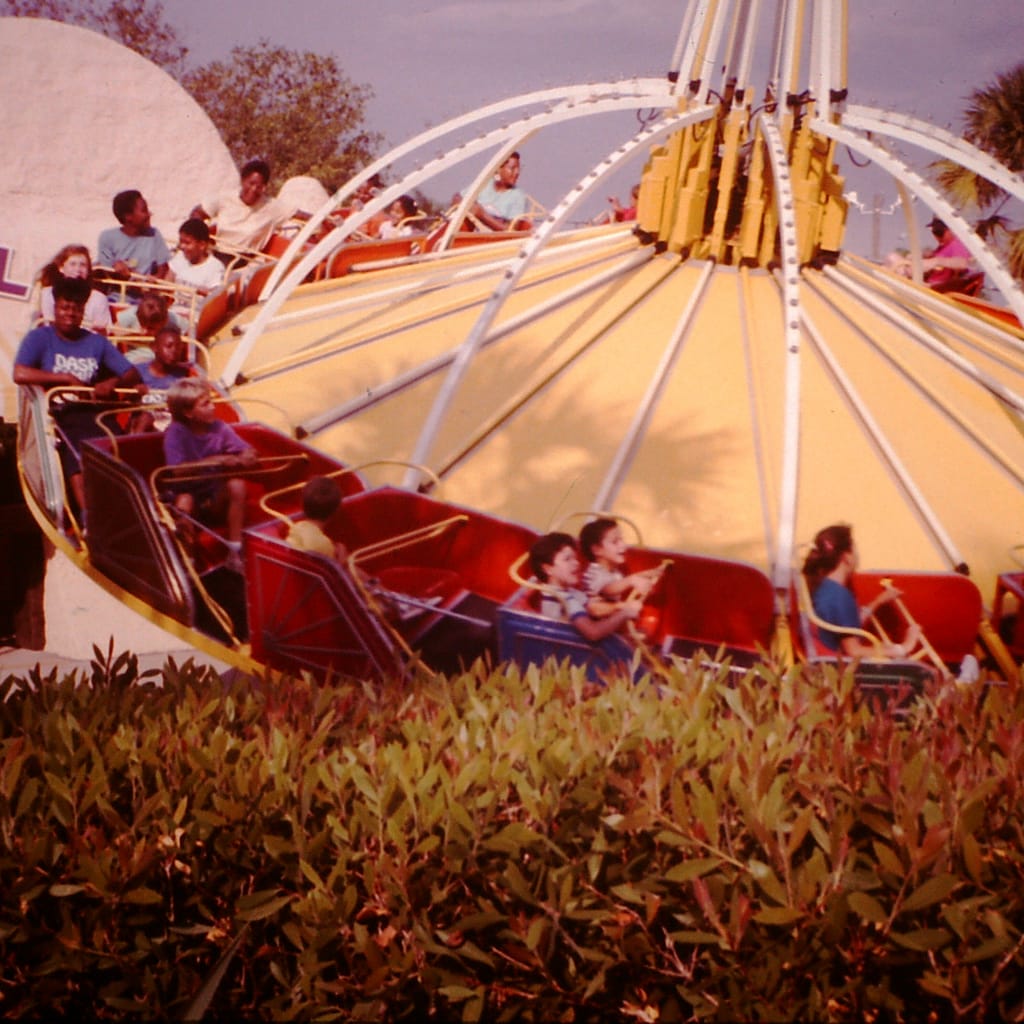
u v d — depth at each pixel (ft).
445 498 25.02
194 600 21.13
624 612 18.58
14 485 35.06
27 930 10.61
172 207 49.26
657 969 10.44
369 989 10.36
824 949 9.92
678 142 32.65
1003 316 40.42
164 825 10.90
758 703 12.64
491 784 10.94
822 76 32.35
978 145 55.16
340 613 19.40
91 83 46.65
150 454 23.15
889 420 27.94
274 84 110.63
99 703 12.57
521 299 31.89
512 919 10.34
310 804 10.98
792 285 27.99
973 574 24.11
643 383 28.53
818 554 19.56
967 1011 10.02
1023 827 10.41
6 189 45.32
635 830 10.47
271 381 29.53
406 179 31.73
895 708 13.30
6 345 39.50
